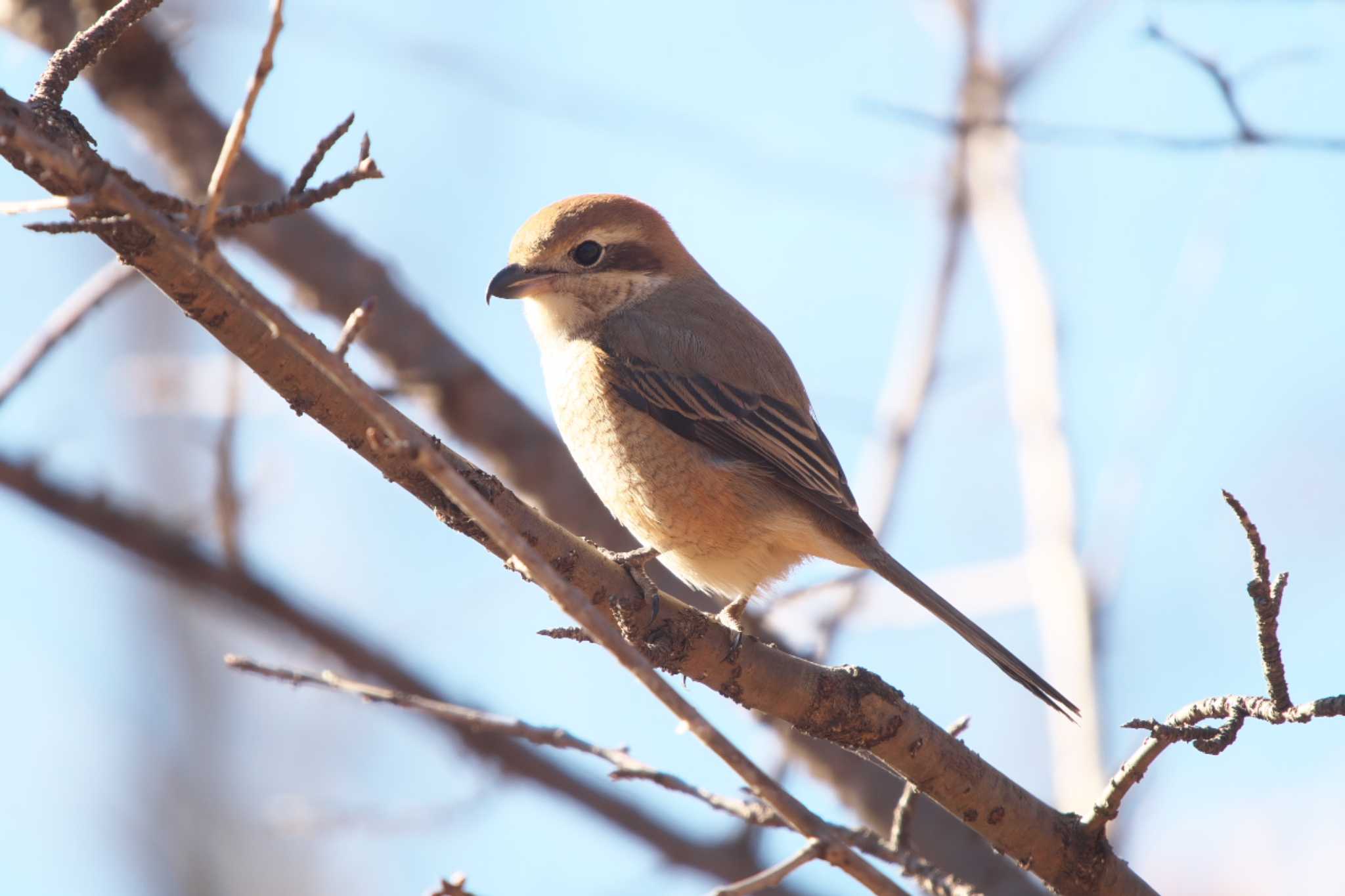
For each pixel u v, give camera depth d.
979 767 7.66
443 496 6.91
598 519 12.67
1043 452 10.90
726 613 10.33
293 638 11.98
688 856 11.43
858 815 10.97
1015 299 11.45
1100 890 7.67
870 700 7.59
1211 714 6.77
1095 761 9.91
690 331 10.55
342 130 5.62
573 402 10.52
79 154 4.98
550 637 7.12
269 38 4.90
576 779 11.73
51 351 10.64
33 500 11.54
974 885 10.29
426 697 12.02
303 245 12.46
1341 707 6.18
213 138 12.49
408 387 12.60
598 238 10.99
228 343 6.39
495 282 10.91
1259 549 6.18
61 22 12.06
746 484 10.08
